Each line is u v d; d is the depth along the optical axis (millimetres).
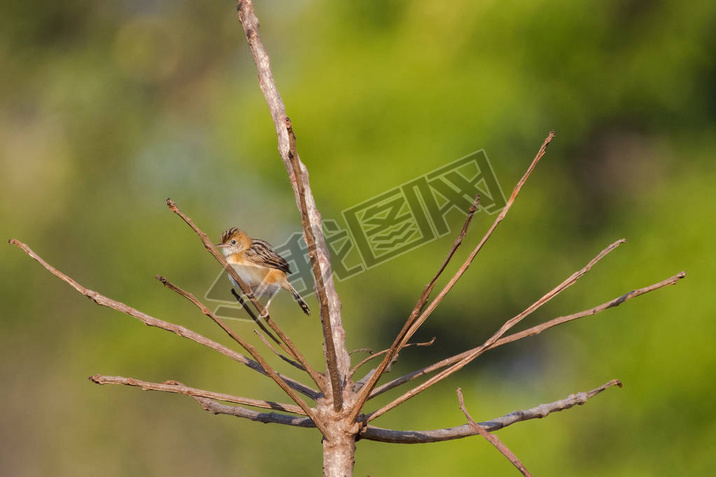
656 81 13484
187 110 22938
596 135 14648
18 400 19641
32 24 22719
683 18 13383
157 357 18594
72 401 19422
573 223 14688
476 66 13383
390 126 13359
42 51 23219
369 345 17266
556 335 15320
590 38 13406
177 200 19500
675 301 12492
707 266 12516
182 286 19109
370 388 3568
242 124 15055
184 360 18391
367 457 15422
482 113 12867
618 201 14773
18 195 21062
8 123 22375
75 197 21203
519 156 13625
